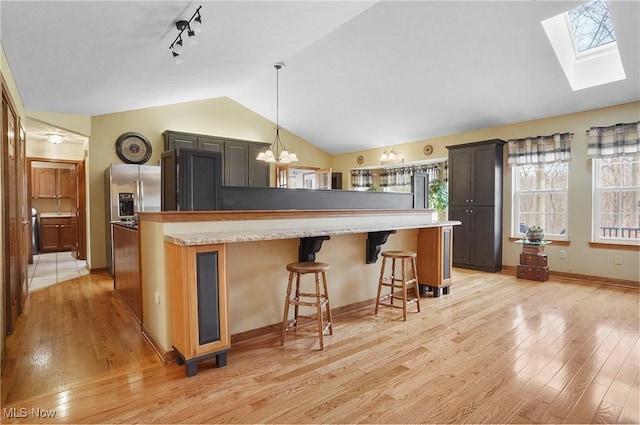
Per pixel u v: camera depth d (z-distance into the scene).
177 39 3.06
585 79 4.27
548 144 5.02
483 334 2.81
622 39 3.48
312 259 3.05
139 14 2.53
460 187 5.71
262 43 3.88
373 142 7.25
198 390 1.98
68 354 2.45
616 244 4.49
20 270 3.35
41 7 2.13
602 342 2.63
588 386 2.01
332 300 3.37
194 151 2.56
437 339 2.71
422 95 5.18
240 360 2.37
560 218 5.05
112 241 4.82
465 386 2.01
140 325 2.99
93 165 5.25
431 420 1.70
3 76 2.56
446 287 4.10
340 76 5.18
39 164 7.62
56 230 7.73
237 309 2.71
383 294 3.84
